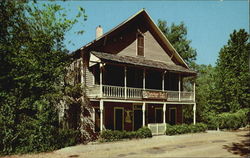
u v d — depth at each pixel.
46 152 14.91
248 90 33.22
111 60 19.73
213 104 34.78
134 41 24.92
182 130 24.02
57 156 13.73
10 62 16.02
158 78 26.67
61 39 19.12
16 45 17.00
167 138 20.86
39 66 16.58
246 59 34.09
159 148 16.14
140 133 20.83
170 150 15.34
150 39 26.53
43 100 16.09
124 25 24.03
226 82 34.03
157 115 26.38
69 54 20.12
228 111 34.06
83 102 20.08
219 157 12.99
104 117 21.56
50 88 17.06
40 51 17.52
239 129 30.02
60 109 19.50
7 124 14.48
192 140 20.00
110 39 22.92
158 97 23.31
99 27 25.25
